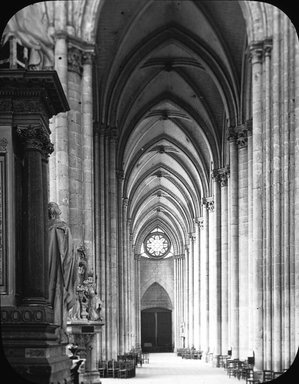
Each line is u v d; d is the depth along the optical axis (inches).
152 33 1705.2
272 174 1123.9
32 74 520.1
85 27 1140.5
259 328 1149.7
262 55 1177.4
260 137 1176.8
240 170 1701.5
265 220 1136.8
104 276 1632.6
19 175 532.1
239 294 1670.8
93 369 1019.9
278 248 1101.7
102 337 1583.4
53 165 1069.1
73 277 590.6
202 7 1588.3
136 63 1729.8
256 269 1154.7
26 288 516.1
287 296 1083.3
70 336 984.9
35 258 519.8
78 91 1124.5
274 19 1141.7
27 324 496.1
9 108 525.3
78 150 1114.7
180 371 1777.8
